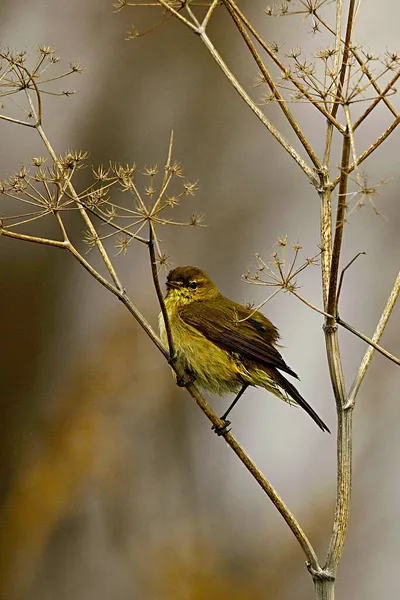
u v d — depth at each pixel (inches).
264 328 379.9
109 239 601.6
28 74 293.3
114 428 562.6
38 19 633.0
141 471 556.4
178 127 631.2
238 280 602.9
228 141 629.9
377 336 274.8
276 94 266.7
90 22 638.5
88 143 616.1
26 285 597.9
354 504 557.6
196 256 602.9
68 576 531.5
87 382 573.3
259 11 633.0
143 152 620.7
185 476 559.2
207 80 640.4
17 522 542.0
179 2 283.4
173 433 569.3
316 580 267.9
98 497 549.6
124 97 631.8
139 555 536.4
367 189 251.9
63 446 557.6
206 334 373.4
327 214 279.6
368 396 583.5
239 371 367.6
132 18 643.5
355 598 532.4
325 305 275.9
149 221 284.0
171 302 390.6
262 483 280.4
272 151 629.9
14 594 526.6
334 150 617.0
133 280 594.2
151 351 577.0
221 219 612.1
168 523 548.7
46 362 586.6
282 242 304.8
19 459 557.6
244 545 545.0
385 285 607.2
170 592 525.7
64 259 604.1
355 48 257.3
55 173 296.0
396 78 253.1
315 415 358.0
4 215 601.9
